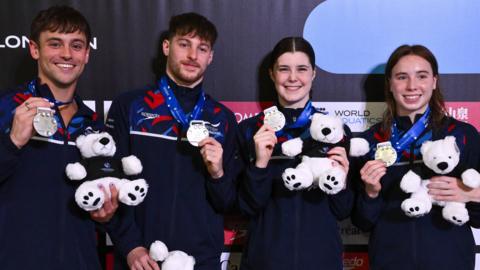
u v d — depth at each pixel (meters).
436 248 2.00
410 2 2.52
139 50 2.53
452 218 1.96
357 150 2.01
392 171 2.12
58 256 1.76
